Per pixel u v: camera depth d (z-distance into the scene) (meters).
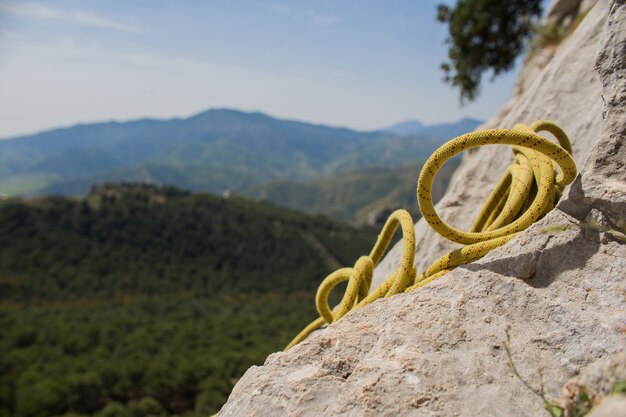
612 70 2.62
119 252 177.25
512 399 2.02
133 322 108.31
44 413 58.88
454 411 1.99
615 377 1.67
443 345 2.26
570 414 1.79
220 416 2.38
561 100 5.22
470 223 5.09
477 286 2.48
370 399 2.05
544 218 2.59
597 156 2.52
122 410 60.97
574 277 2.38
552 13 10.70
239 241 195.88
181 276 172.38
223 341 96.00
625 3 2.63
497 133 2.52
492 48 17.69
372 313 2.63
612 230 2.38
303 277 185.38
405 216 3.11
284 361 2.47
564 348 2.16
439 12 18.55
